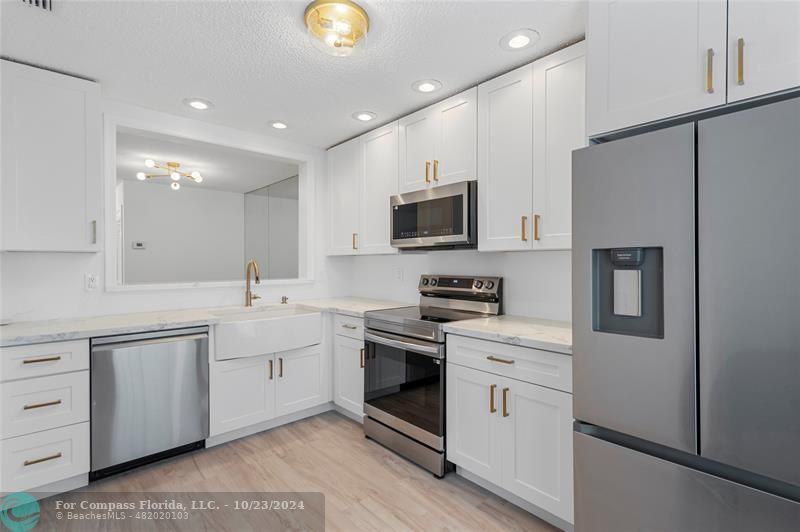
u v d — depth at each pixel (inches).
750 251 41.3
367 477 85.0
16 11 64.2
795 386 38.7
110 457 81.8
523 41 74.1
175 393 90.4
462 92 94.1
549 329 77.3
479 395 77.9
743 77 44.3
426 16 66.1
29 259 89.8
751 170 41.2
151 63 81.4
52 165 83.4
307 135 127.6
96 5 62.9
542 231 78.6
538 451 68.1
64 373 76.8
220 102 101.3
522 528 68.7
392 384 97.3
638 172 49.1
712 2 46.7
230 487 81.3
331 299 140.3
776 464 39.7
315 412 121.0
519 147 82.4
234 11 64.5
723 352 42.9
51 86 83.2
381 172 117.1
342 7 62.3
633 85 52.8
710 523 44.3
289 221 201.5
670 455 48.4
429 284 115.3
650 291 49.3
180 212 229.5
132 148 150.9
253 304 126.1
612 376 51.3
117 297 101.9
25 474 72.7
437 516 72.0
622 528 51.3
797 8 41.4
